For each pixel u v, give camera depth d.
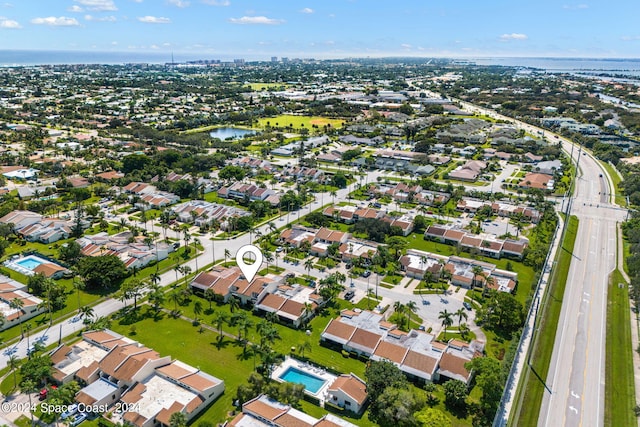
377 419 112.75
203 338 144.75
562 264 195.75
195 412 112.62
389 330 140.75
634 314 158.50
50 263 188.88
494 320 155.00
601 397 120.12
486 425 110.12
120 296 167.50
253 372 124.25
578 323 152.88
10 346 138.25
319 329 150.38
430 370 124.50
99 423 109.44
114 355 125.56
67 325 150.12
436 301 167.50
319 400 118.19
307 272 188.50
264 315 158.00
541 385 123.94
